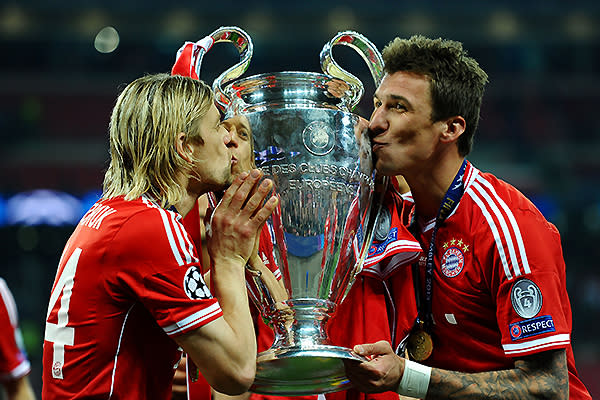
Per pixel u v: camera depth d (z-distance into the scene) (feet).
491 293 11.37
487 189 11.62
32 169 99.76
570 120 109.70
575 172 105.09
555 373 10.84
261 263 10.59
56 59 107.55
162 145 9.95
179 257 9.59
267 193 10.05
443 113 11.23
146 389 9.87
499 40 111.96
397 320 11.68
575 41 111.86
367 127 10.85
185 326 9.44
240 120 10.36
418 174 11.69
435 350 12.09
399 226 11.40
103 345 9.59
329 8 109.50
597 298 86.28
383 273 11.47
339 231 10.35
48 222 88.84
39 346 74.69
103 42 107.34
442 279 11.71
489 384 10.69
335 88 10.53
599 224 94.84
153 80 10.28
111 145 10.39
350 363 10.21
